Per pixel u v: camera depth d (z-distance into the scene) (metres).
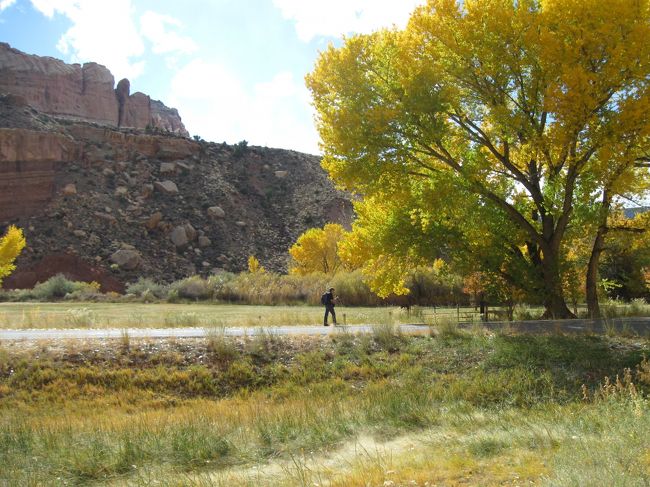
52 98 165.38
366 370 14.30
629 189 20.88
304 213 98.31
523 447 7.29
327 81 20.61
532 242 23.23
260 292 46.47
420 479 6.04
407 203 22.34
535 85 18.86
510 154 23.41
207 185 97.62
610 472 5.22
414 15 19.16
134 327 19.84
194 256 80.75
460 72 19.22
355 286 42.53
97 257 72.94
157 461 7.92
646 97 16.34
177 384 13.62
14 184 80.00
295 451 8.13
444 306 36.78
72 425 10.22
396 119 19.42
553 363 13.56
